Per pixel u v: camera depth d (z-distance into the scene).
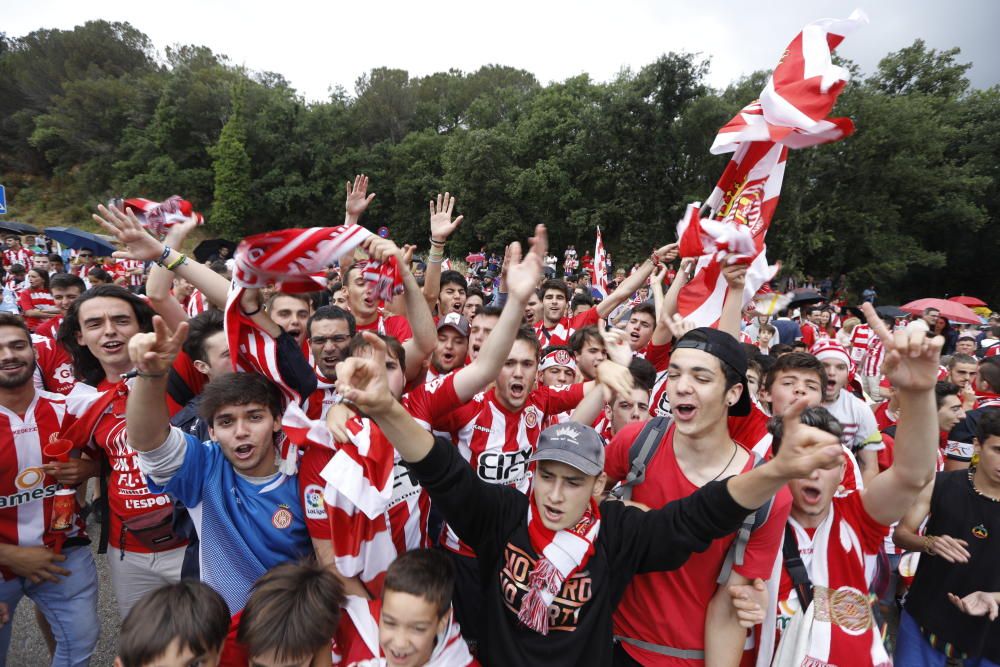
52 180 49.91
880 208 31.06
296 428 2.27
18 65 52.97
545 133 36.38
